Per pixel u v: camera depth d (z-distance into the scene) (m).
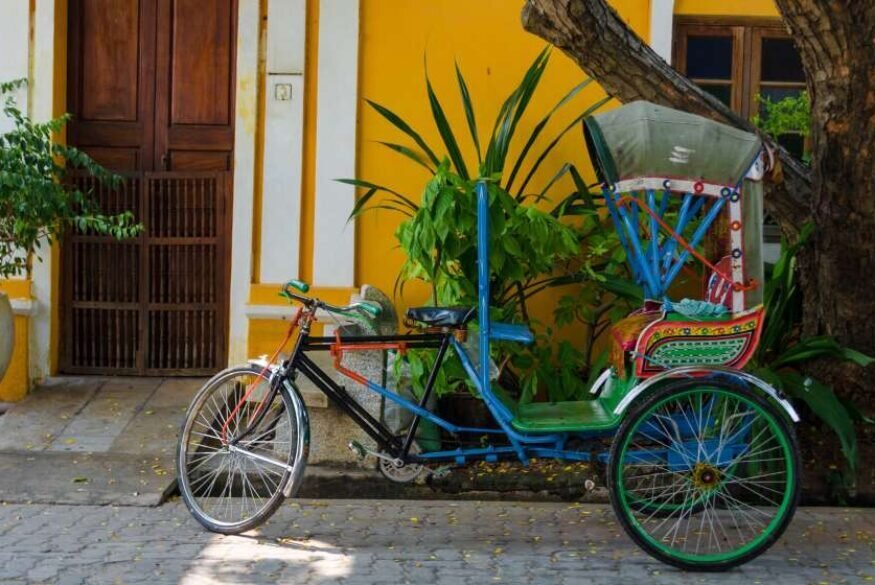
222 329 7.13
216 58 7.06
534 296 6.71
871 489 5.52
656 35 6.67
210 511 5.14
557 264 6.54
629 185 4.62
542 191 6.41
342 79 6.73
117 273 7.12
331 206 6.77
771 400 5.19
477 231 5.10
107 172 6.50
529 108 6.76
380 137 6.80
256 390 4.95
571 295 6.46
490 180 5.37
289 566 4.46
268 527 5.00
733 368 4.57
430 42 6.77
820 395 5.38
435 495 5.55
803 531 5.03
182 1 7.05
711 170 4.56
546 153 6.24
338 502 5.45
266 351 6.81
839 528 5.09
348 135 6.75
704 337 4.52
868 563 4.61
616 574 4.42
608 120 4.69
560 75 6.75
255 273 6.84
